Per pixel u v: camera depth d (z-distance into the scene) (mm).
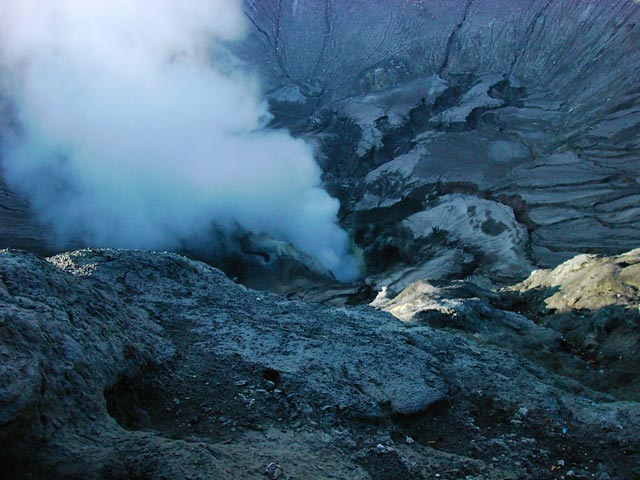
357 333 12727
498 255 47594
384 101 87188
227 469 6383
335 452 7871
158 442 6559
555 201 52938
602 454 9344
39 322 7184
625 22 81688
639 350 17234
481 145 71125
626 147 59844
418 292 25719
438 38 101562
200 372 9406
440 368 11570
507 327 19234
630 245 44125
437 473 7926
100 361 7629
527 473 8531
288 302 14875
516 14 97125
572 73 83312
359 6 115438
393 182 67812
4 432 5711
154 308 11891
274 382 9516
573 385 12992
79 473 5891
